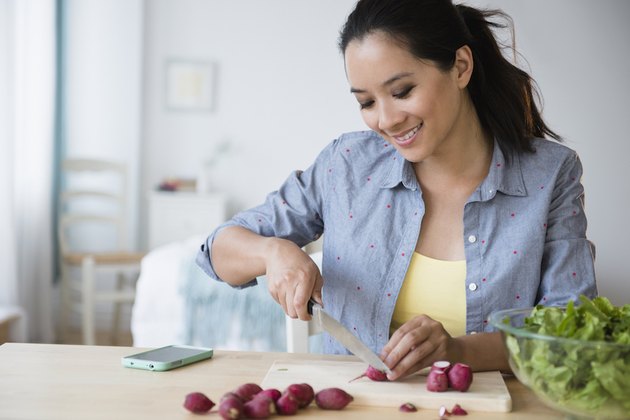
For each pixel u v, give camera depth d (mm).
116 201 5336
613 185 5141
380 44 1202
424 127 1243
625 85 5125
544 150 1447
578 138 5164
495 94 1427
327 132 5395
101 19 5277
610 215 5145
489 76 1433
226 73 5406
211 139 5426
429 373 1144
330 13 5340
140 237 5457
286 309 1274
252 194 5445
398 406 1075
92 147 5324
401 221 1458
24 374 1174
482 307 1398
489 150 1449
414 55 1203
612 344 884
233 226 1490
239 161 5438
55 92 4992
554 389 913
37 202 4781
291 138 5410
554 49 5156
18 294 4547
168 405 1045
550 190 1416
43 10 4738
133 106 5320
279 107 5402
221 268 1440
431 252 1438
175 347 1344
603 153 5148
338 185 1521
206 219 5082
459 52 1287
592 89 5148
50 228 4895
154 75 5406
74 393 1087
